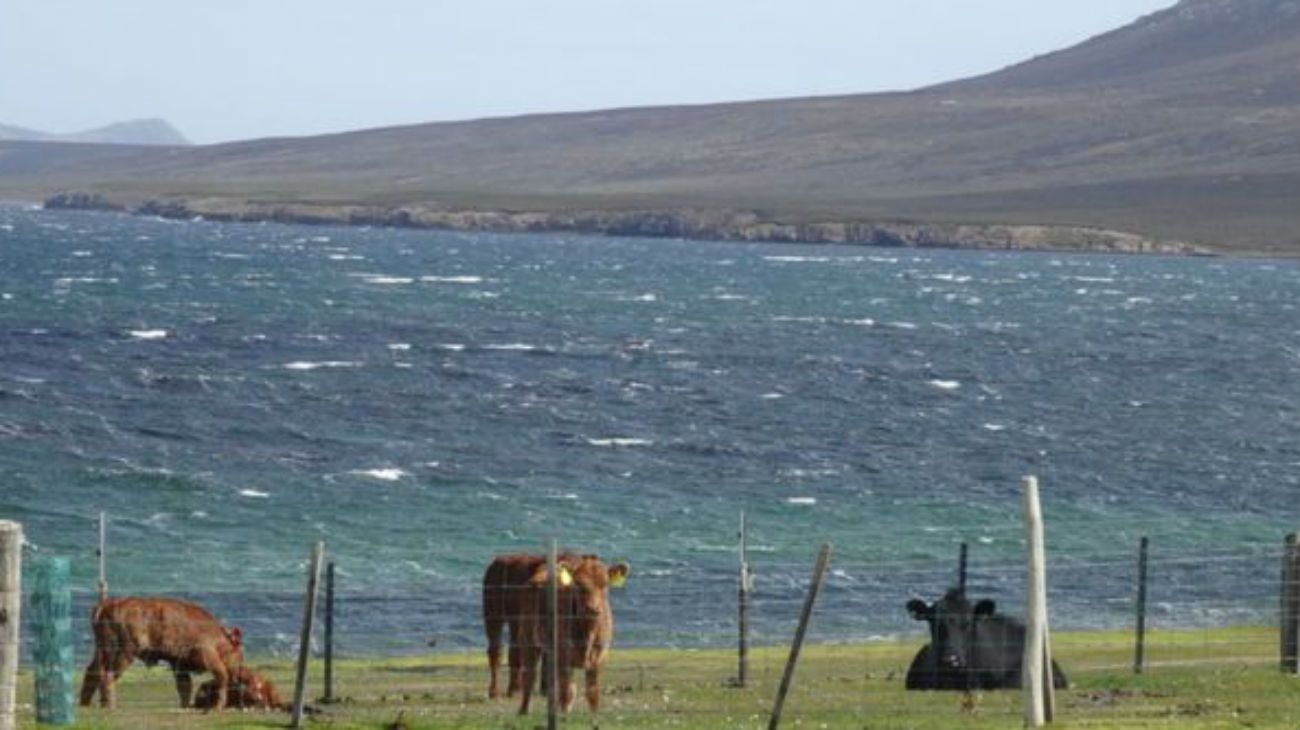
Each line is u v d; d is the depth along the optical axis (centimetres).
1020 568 12425
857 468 17325
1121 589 11650
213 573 12012
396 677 7625
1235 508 15612
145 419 19138
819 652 8844
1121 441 19638
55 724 5428
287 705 6344
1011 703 6488
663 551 13100
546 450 17938
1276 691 6700
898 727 5728
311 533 13688
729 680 7438
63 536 13300
